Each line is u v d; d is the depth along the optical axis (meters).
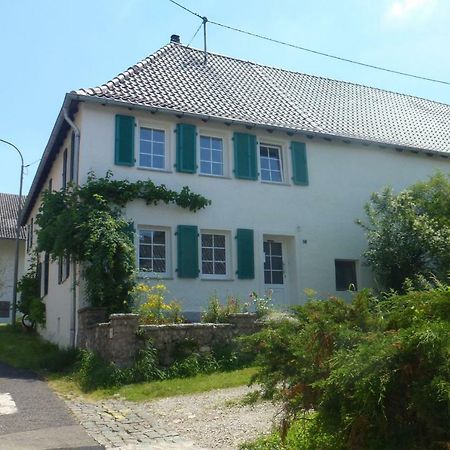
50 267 18.22
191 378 9.99
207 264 15.20
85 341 12.02
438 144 19.89
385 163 18.52
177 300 14.33
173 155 15.15
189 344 10.65
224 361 10.67
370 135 18.45
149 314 11.47
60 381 10.31
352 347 3.79
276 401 4.38
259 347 4.52
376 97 22.28
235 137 16.08
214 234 15.45
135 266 12.92
